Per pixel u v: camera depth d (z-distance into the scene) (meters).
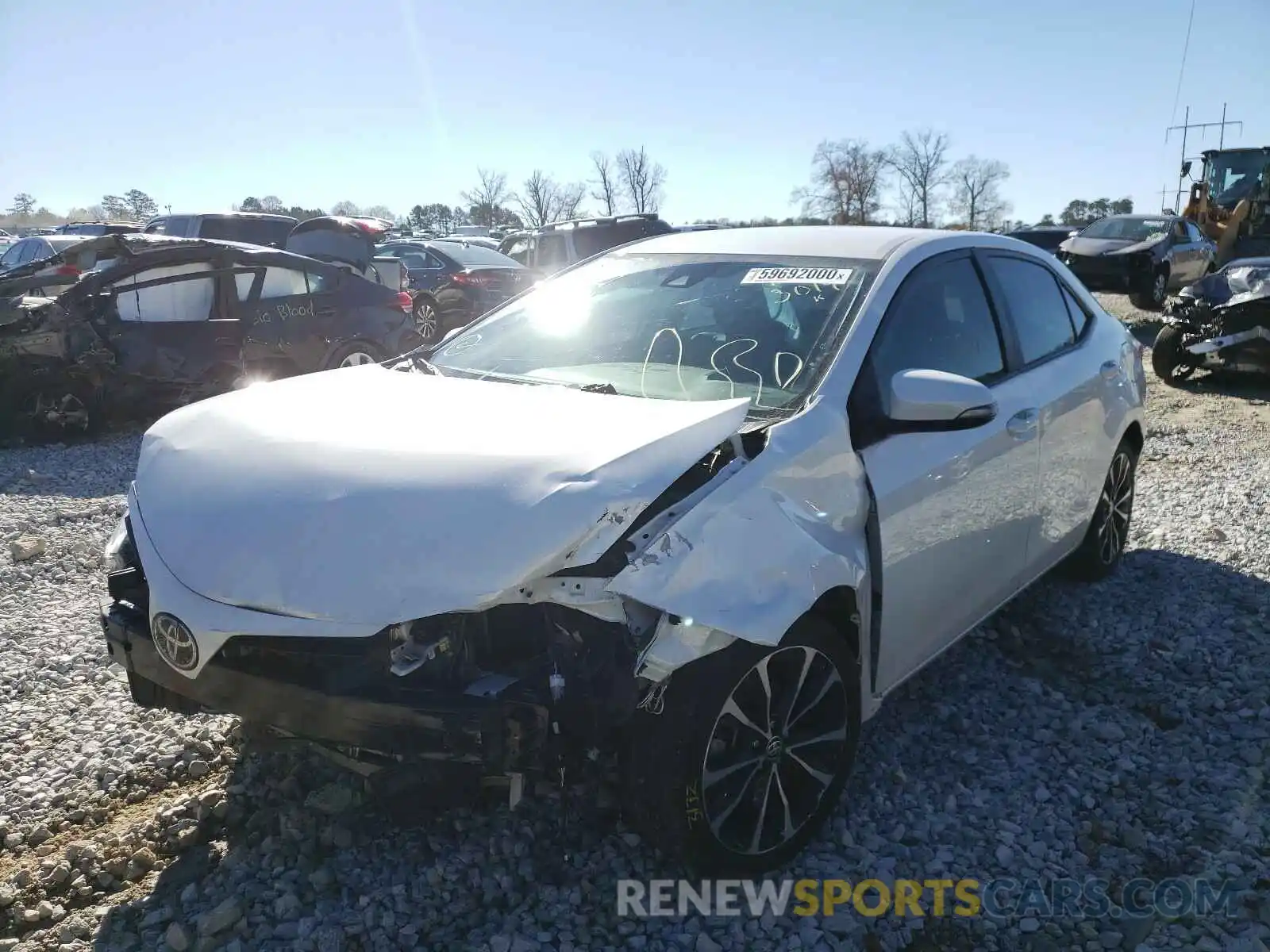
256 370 8.95
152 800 3.14
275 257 9.12
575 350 3.54
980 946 2.54
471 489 2.42
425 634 2.35
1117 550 4.96
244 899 2.62
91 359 8.23
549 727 2.35
